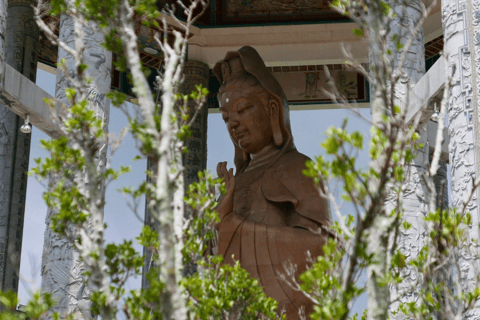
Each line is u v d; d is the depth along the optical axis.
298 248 16.48
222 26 26.67
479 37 14.89
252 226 16.94
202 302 9.19
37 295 7.81
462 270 13.33
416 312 9.20
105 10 8.33
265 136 18.81
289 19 26.88
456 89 15.12
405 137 7.48
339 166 7.38
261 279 16.45
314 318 7.75
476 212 13.88
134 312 8.37
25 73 23.55
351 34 26.42
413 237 16.69
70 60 18.83
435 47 27.44
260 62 19.22
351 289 7.51
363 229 7.34
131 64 7.92
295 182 17.72
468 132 14.65
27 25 23.94
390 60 8.38
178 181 8.30
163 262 7.38
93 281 7.89
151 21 9.04
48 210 18.33
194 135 25.09
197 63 26.30
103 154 17.61
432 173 8.40
